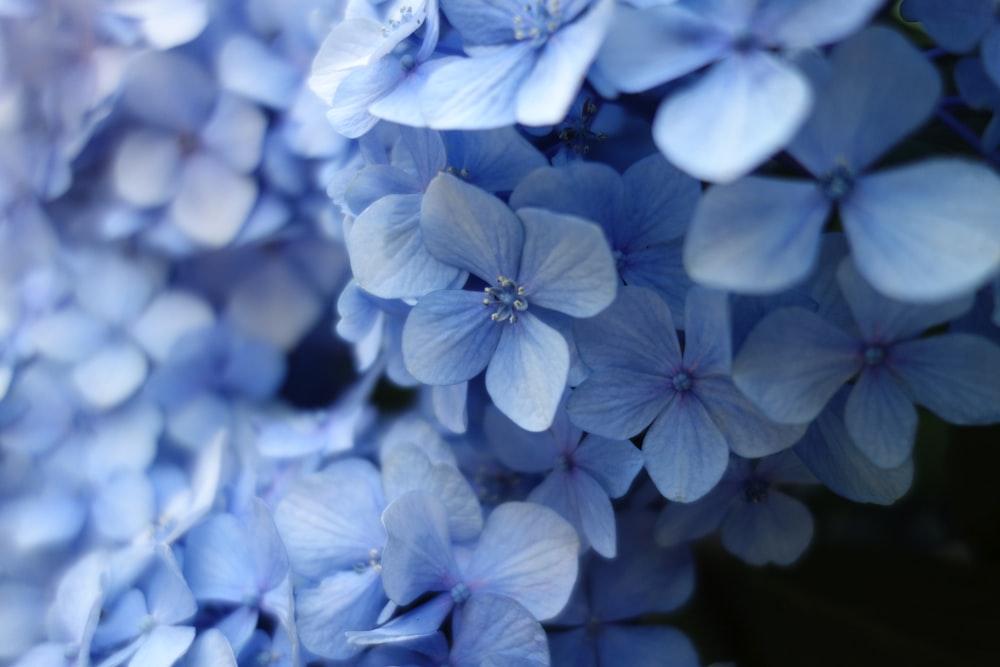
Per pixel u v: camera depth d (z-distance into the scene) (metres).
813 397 0.22
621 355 0.23
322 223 0.32
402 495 0.25
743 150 0.20
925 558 0.31
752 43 0.21
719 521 0.27
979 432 0.30
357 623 0.26
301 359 0.34
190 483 0.31
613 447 0.25
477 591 0.25
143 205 0.32
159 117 0.32
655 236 0.24
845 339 0.22
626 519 0.27
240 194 0.32
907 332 0.22
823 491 0.32
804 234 0.21
